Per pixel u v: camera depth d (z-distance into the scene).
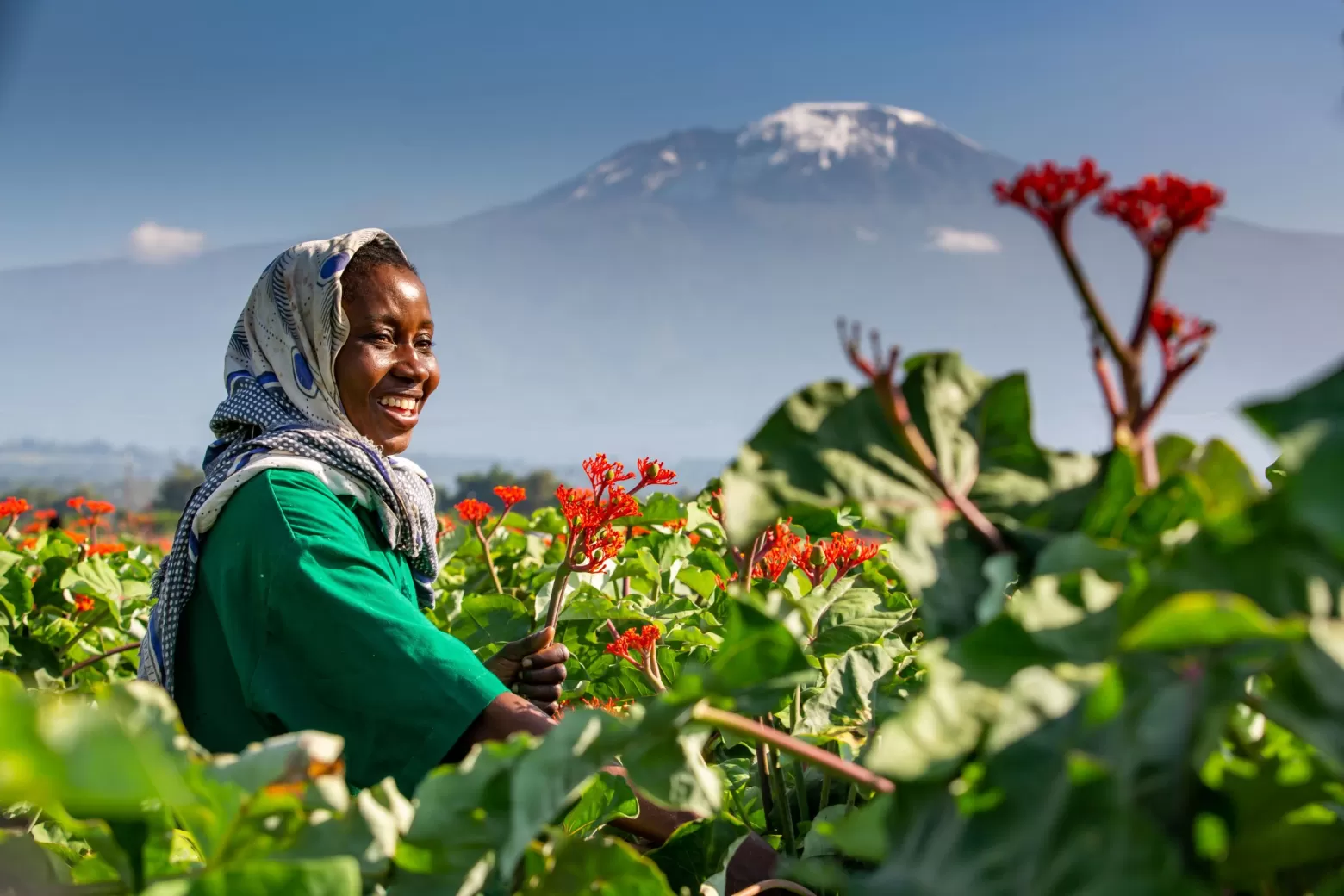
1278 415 0.95
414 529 2.85
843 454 1.24
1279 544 0.98
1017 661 1.05
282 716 2.33
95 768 0.95
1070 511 1.25
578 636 3.52
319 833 1.22
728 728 1.27
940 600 1.17
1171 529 1.19
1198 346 1.17
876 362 1.18
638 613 3.41
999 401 1.31
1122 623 1.00
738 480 1.20
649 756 1.31
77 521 6.11
